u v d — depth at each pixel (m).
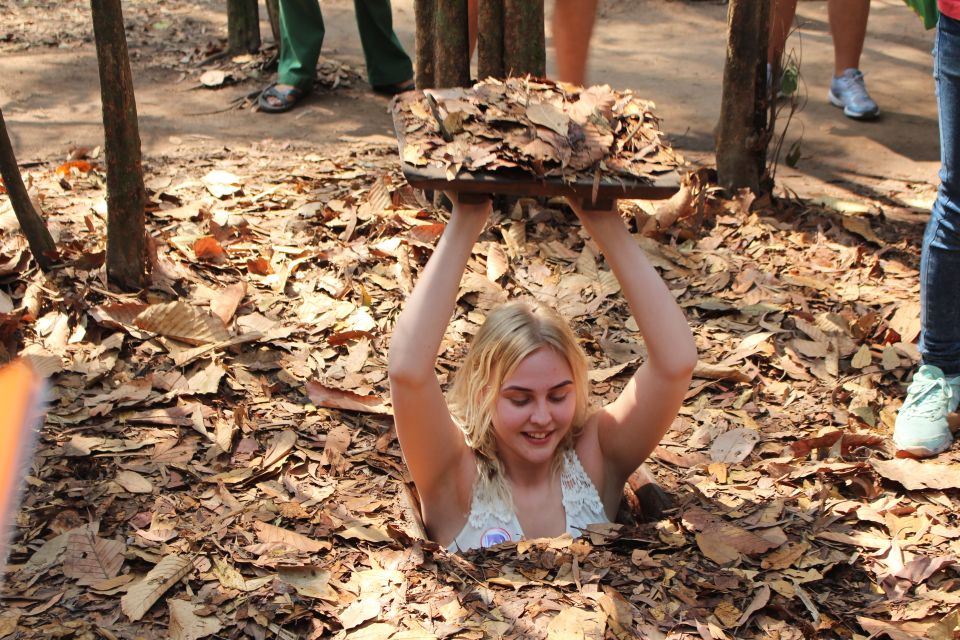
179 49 7.32
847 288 4.28
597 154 2.41
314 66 6.33
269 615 2.40
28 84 6.58
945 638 2.37
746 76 4.83
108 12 3.59
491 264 4.35
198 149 5.59
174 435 3.19
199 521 2.79
